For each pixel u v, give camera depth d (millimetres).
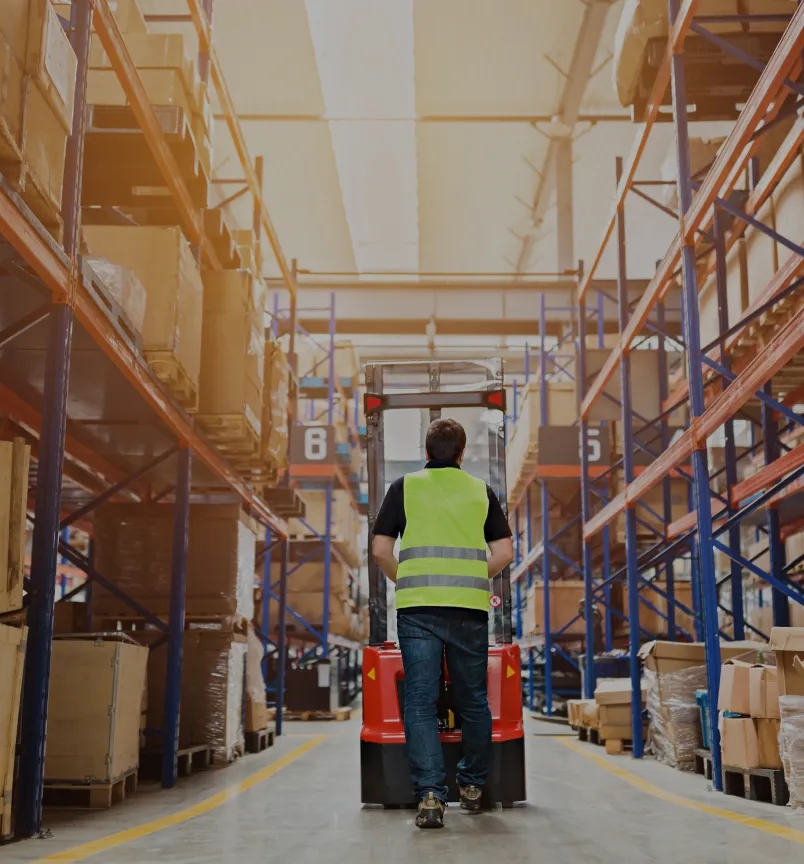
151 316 6582
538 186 20609
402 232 22719
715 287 9188
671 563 12078
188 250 7043
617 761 8672
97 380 6340
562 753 9508
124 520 8789
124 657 5996
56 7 6379
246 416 8078
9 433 7035
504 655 5523
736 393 6273
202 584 8711
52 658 5824
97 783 5684
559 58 16641
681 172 7434
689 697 7984
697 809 5410
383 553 4824
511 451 18094
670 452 7859
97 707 5773
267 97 17719
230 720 8562
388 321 20312
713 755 6465
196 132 7434
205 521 8828
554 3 15156
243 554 9195
